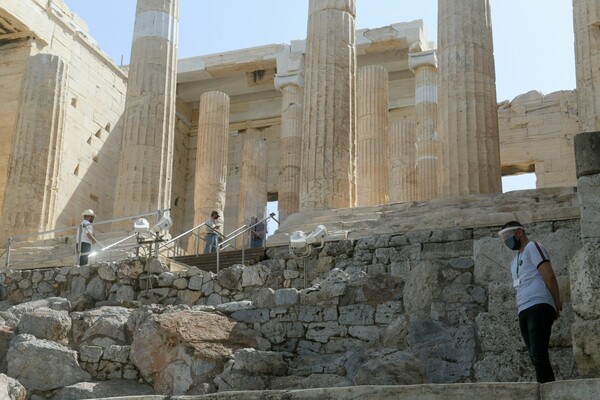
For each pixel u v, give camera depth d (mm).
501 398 7070
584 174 8711
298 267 16359
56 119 25891
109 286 16562
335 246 16250
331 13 22922
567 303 9766
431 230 15828
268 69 37062
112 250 19828
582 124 19469
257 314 12766
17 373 12094
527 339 8586
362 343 12094
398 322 11445
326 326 12383
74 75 31438
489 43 21891
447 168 20812
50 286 17062
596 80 19422
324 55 22500
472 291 11383
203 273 16047
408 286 11844
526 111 34344
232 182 38406
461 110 21031
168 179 23969
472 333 10258
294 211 32125
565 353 9500
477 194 20016
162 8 25094
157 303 16016
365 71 30094
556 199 18219
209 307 13094
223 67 36656
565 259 11047
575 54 20078
